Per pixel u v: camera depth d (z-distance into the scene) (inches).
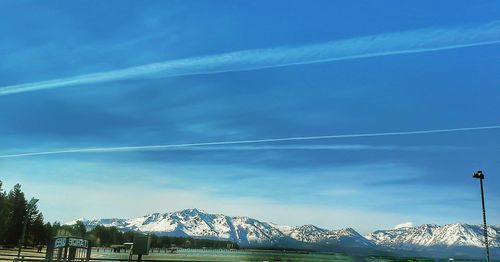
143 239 1841.8
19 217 5841.5
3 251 3865.7
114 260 1803.6
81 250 2896.2
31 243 6368.1
